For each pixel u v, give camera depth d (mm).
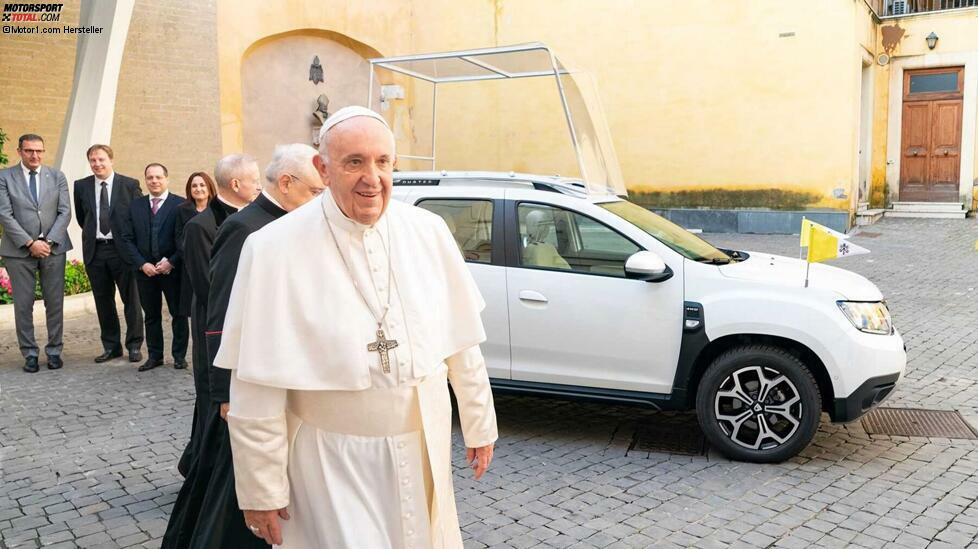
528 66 7641
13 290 7254
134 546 3879
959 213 16703
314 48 18062
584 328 5184
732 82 16438
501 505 4348
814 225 4973
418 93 17812
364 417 2291
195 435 4266
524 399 6422
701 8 16562
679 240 5473
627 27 17391
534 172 18734
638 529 4035
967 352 7551
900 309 9461
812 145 15781
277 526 2291
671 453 5148
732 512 4227
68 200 7504
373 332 2289
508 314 5348
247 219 3174
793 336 4805
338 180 2234
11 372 7262
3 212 7125
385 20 19125
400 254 2385
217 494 2787
